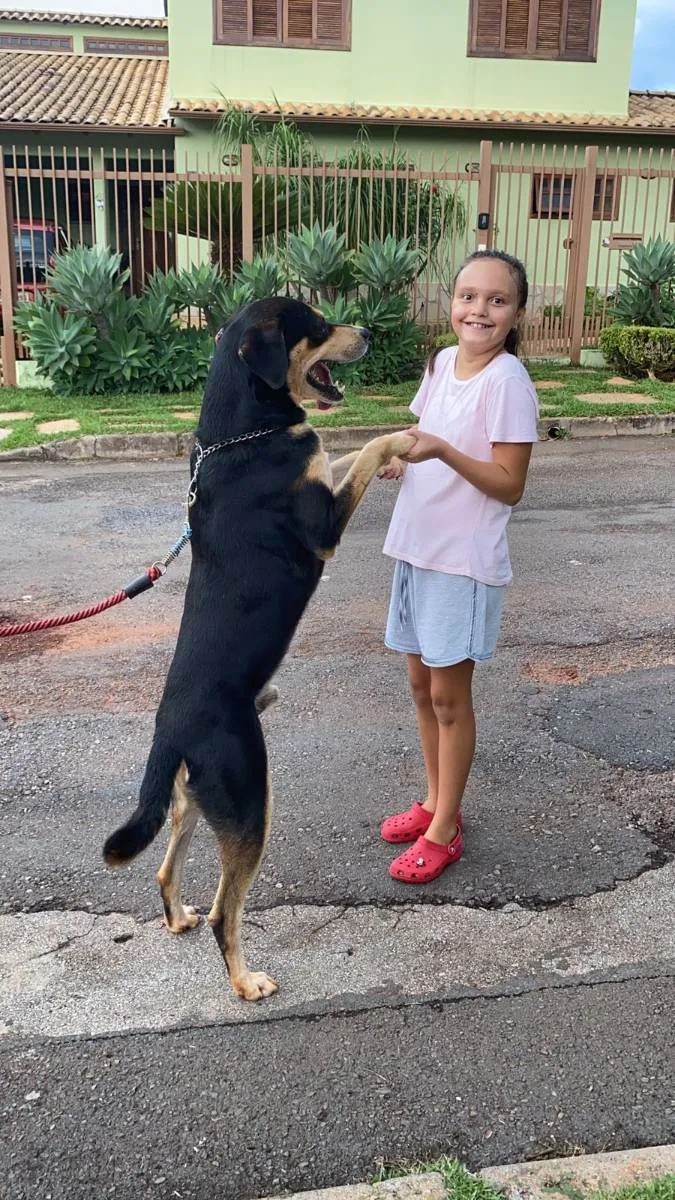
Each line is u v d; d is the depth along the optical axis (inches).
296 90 716.7
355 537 287.1
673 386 506.3
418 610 126.0
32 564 263.6
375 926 121.8
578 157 750.5
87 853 137.3
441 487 121.0
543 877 130.8
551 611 225.6
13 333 537.0
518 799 149.5
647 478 356.8
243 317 120.8
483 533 120.7
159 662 201.3
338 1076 98.3
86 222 781.9
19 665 200.4
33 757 163.3
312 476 114.0
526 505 320.5
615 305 585.6
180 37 698.8
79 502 333.1
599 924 121.3
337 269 511.5
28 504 331.0
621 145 749.3
